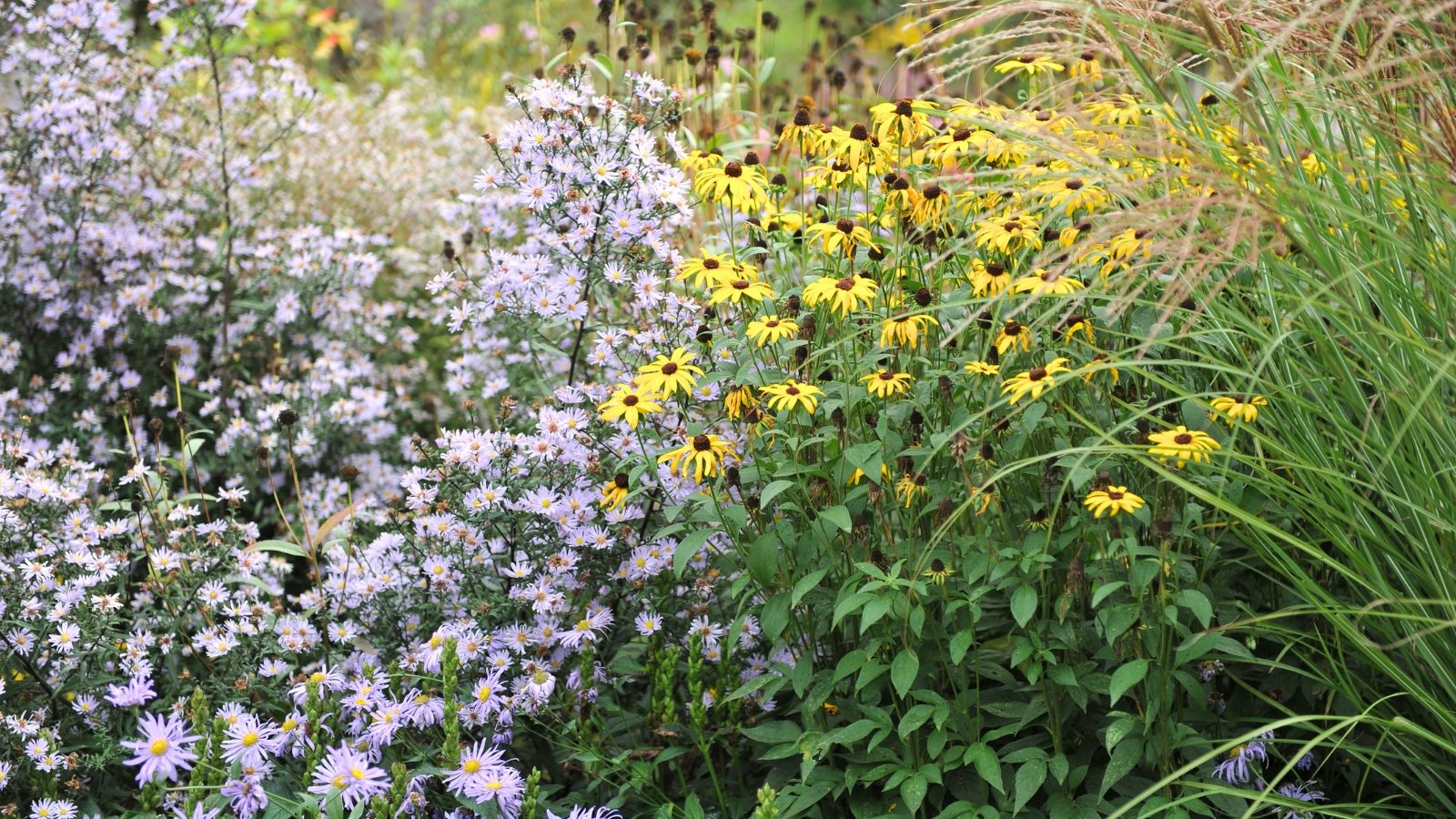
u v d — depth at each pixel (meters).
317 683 2.83
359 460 4.54
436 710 2.85
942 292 3.05
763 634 2.99
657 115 3.79
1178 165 2.47
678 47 4.71
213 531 3.41
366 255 4.75
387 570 3.29
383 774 2.62
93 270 4.66
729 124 4.98
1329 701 2.61
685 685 3.38
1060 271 2.30
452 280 3.86
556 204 3.58
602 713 3.29
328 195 5.79
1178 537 2.49
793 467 2.71
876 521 2.82
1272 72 2.60
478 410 4.62
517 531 3.30
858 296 2.70
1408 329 2.42
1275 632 2.75
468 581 3.18
